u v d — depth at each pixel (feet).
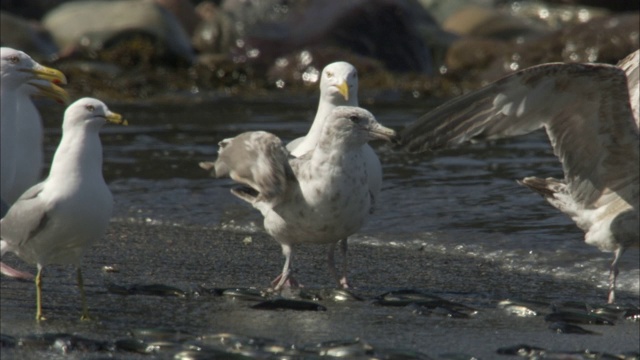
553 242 47.70
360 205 37.32
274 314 35.04
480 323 34.83
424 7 142.61
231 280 40.27
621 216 39.01
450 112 36.17
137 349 30.09
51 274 39.88
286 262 38.65
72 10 117.19
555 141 36.94
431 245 47.83
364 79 110.63
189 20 133.59
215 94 105.19
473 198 56.39
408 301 37.14
